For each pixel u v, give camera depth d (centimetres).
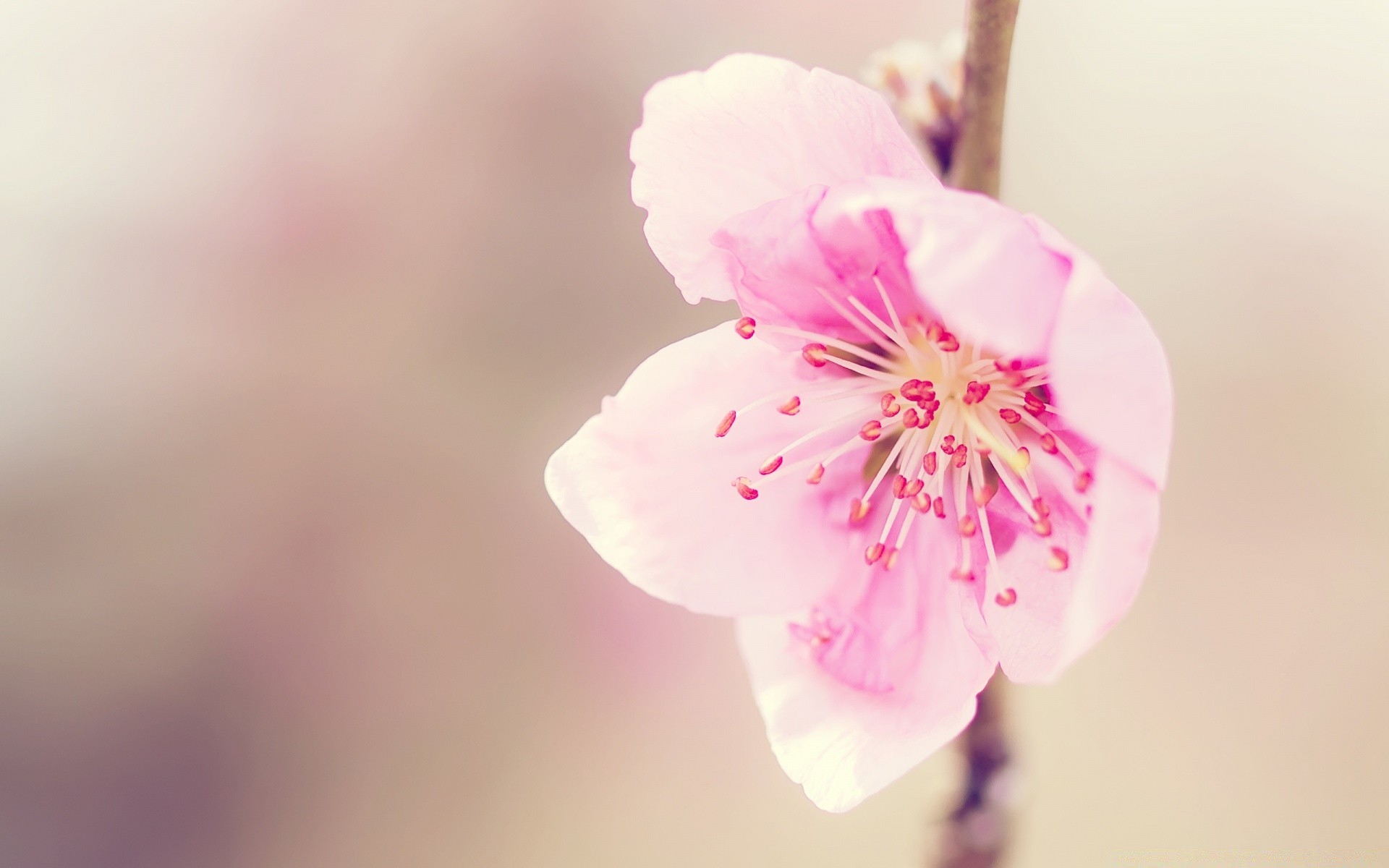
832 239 16
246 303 34
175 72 34
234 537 33
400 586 33
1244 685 28
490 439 33
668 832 29
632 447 17
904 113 17
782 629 17
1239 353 29
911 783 29
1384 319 29
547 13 33
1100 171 29
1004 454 17
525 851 30
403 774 31
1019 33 29
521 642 32
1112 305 16
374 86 34
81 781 32
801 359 17
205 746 32
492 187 34
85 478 34
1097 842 27
